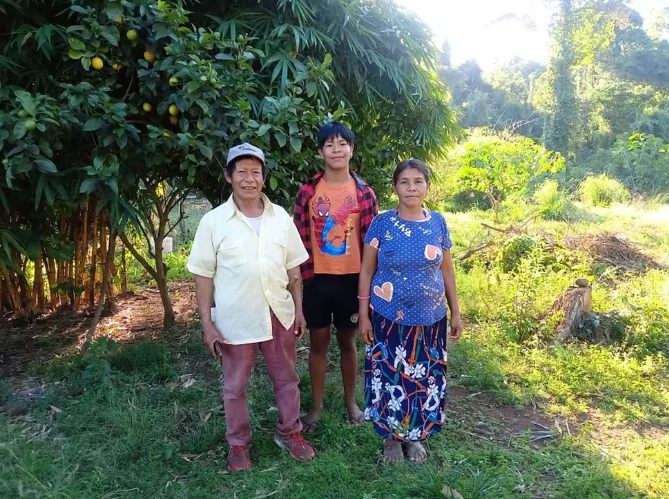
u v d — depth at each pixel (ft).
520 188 32.40
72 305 14.82
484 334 13.03
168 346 12.39
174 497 7.02
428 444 8.32
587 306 13.48
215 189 11.99
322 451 8.13
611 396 10.05
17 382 10.52
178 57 8.89
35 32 9.07
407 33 12.35
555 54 72.08
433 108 13.98
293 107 9.57
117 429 8.54
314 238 8.18
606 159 57.62
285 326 7.59
